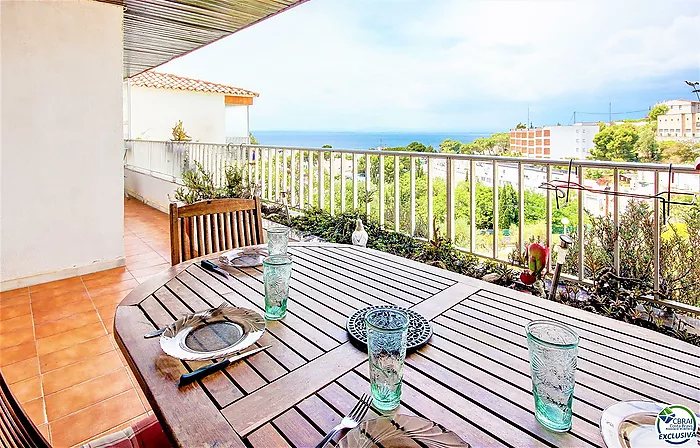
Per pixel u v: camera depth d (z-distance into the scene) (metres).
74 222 3.81
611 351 1.07
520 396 0.88
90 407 1.97
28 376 2.21
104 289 3.51
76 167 3.79
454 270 2.78
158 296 1.43
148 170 7.99
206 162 6.19
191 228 2.01
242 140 14.44
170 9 4.54
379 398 0.85
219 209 2.11
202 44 6.27
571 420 0.80
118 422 1.87
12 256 3.51
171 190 6.66
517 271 2.62
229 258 1.81
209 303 1.38
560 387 0.78
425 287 1.55
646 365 1.00
